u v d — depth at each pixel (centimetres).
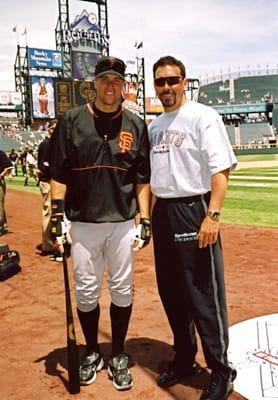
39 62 6344
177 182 277
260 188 1675
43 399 289
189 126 273
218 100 9062
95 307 318
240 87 8994
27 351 362
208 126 268
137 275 576
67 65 6575
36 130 6000
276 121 7400
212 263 274
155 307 453
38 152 596
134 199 308
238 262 621
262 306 442
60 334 394
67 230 302
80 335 389
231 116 7750
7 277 576
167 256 292
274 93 8850
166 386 299
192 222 276
